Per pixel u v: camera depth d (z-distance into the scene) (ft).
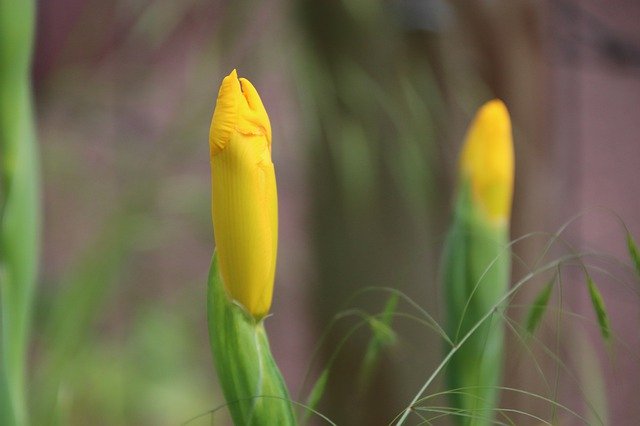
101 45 3.91
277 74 4.45
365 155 3.47
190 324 4.71
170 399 4.57
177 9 3.46
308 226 3.94
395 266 3.76
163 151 3.44
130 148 4.17
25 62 2.41
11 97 2.41
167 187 3.54
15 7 2.39
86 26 3.83
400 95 3.49
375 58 3.47
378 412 3.79
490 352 2.49
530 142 3.72
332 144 3.52
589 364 2.77
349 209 3.73
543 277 3.50
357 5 3.30
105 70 3.94
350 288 3.81
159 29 3.48
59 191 4.52
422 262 3.76
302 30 3.45
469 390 2.48
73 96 4.10
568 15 4.56
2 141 2.41
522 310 3.38
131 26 3.81
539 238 3.65
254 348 2.27
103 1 3.80
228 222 2.23
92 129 4.40
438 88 3.53
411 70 3.47
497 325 2.49
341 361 3.82
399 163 3.52
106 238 3.05
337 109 3.50
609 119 9.62
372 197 3.70
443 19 3.46
